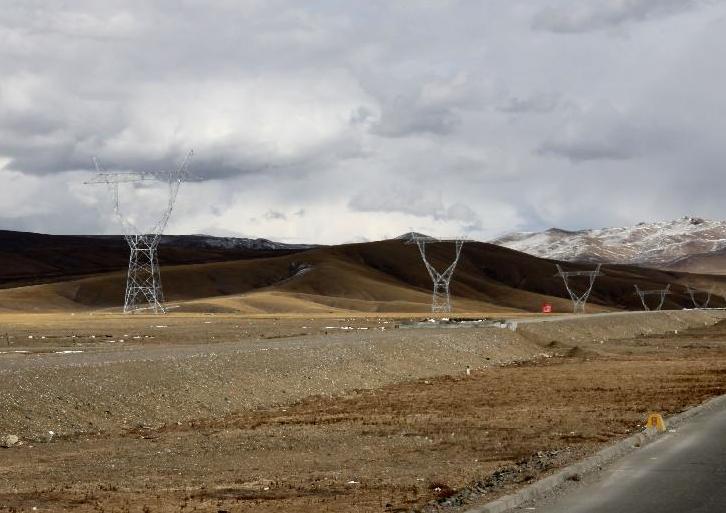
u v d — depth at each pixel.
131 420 33.34
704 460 21.36
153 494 18.52
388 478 20.00
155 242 181.38
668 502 16.20
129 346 64.31
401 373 53.25
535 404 37.91
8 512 16.34
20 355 50.78
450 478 19.62
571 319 110.81
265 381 42.94
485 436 27.91
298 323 115.06
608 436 26.80
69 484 20.17
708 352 78.94
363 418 33.88
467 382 50.19
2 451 26.42
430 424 31.50
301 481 19.91
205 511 16.27
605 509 15.61
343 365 50.31
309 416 35.06
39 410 31.45
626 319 123.94
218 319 130.88
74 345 67.19
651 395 40.72
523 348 77.12
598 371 57.09
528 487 17.12
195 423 33.88
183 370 40.44
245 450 26.11
